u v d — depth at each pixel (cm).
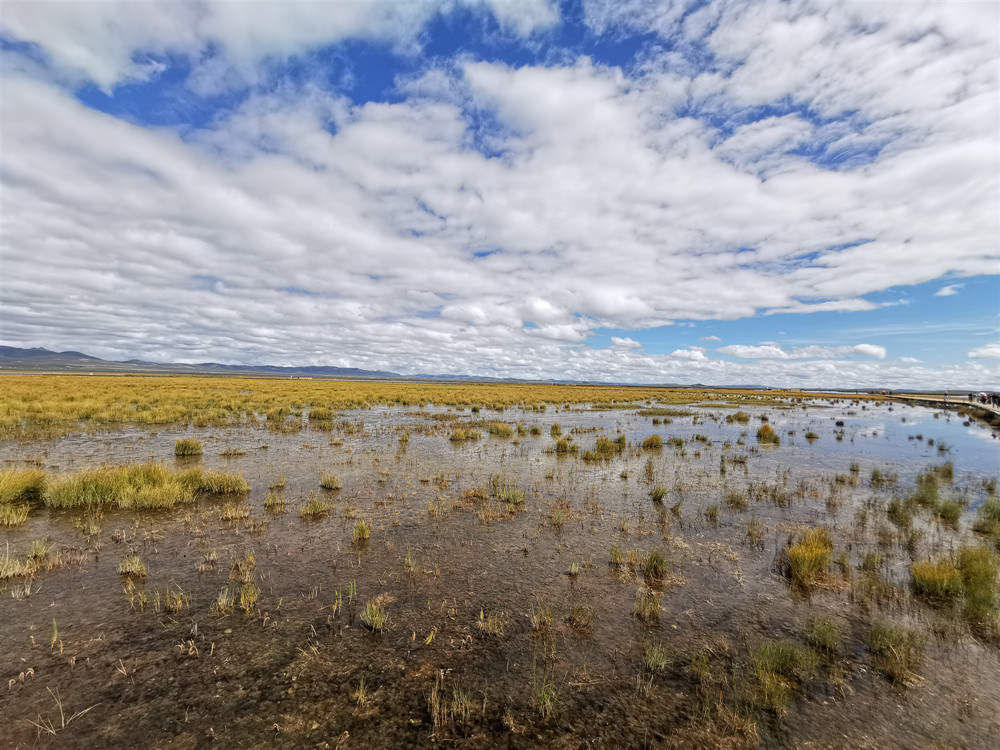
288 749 344
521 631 510
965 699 423
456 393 4978
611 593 608
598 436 2162
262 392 4062
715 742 366
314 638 483
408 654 462
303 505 947
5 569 593
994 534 859
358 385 6538
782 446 1975
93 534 750
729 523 916
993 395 6091
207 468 1244
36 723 354
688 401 5306
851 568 702
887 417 3844
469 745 354
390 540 770
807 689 431
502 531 832
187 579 604
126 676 412
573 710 394
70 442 1570
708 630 526
